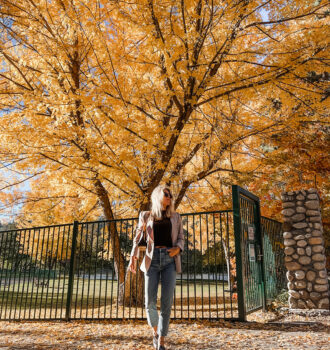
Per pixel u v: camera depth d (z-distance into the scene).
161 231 3.44
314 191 6.68
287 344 3.65
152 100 7.81
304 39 6.75
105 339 4.18
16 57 7.39
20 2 6.30
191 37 5.89
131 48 7.23
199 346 3.65
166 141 7.59
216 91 7.39
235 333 4.29
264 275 6.22
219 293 11.87
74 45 6.83
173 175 8.42
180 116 7.51
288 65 6.40
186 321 5.20
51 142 6.60
